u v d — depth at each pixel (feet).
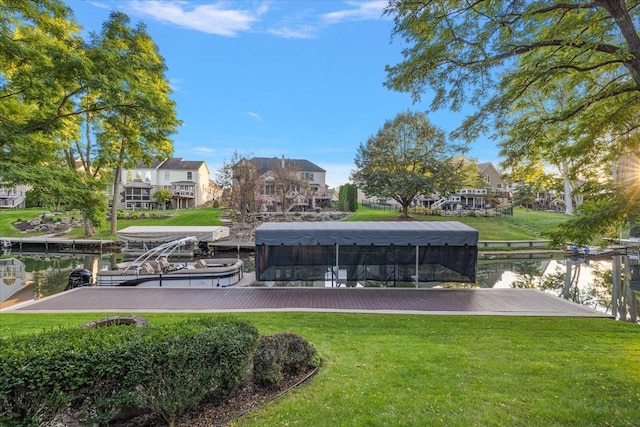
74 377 9.71
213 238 69.15
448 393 13.62
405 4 23.20
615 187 24.12
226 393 12.71
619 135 26.50
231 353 12.07
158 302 34.01
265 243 40.47
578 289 48.88
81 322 25.36
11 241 91.40
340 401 12.86
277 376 14.08
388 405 12.60
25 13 28.17
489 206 179.11
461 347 19.54
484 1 22.31
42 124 30.40
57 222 114.73
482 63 23.18
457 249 42.96
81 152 92.73
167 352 10.71
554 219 120.78
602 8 21.62
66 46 30.22
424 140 110.01
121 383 10.24
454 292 38.81
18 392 9.27
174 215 127.54
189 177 182.29
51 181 28.53
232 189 118.01
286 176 135.33
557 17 23.20
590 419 11.87
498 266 70.28
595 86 26.96
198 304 33.24
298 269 43.45
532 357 17.92
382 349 19.06
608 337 22.29
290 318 27.20
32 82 29.01
